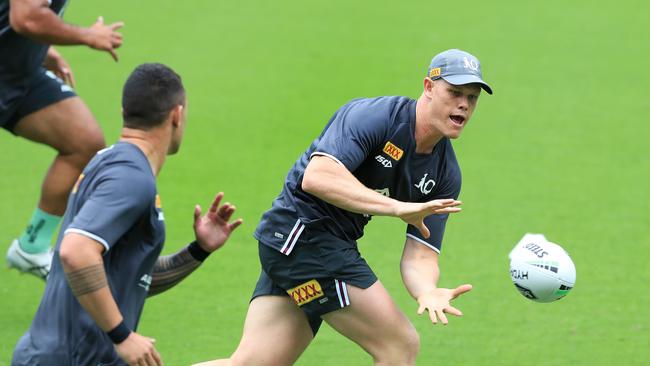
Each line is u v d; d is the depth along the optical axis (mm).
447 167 21078
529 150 45531
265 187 39625
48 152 43219
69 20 64438
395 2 75000
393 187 20766
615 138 47625
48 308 17484
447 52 20000
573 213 37781
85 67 55812
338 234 20453
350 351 26078
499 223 36531
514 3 76062
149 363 16844
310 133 46781
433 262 21656
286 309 21156
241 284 30438
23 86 27891
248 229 35062
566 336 27359
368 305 20141
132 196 16688
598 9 75125
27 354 17359
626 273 32125
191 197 38281
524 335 27391
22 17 26500
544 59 61438
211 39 62719
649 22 71625
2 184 38969
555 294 20922
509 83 56375
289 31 65625
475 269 32125
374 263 32344
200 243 19500
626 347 26656
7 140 44594
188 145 44625
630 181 41781
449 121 19781
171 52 59375
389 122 20078
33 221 28375
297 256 20453
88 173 17266
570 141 47031
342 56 60125
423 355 26000
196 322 27641
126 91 17547
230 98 51719
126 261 17344
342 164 19500
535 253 20984
